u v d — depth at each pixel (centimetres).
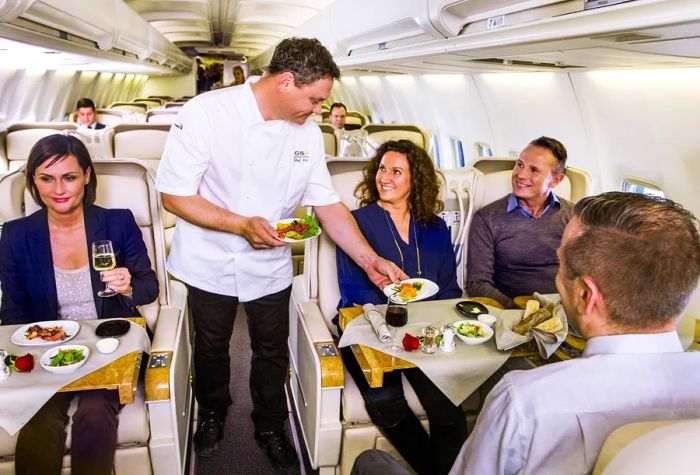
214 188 210
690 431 64
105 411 181
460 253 295
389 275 213
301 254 420
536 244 271
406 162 231
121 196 235
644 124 319
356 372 209
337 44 528
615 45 204
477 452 104
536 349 183
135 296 213
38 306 208
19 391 150
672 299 91
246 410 283
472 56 314
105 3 469
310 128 218
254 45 1616
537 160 254
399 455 214
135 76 1512
